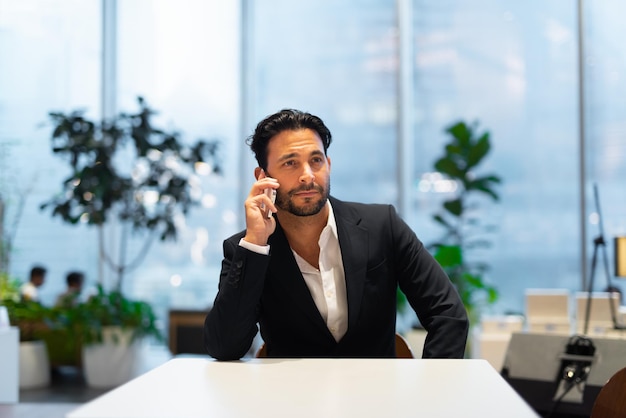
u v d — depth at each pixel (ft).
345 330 5.87
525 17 22.35
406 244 6.00
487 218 22.13
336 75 23.34
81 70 24.56
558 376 8.15
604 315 12.64
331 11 23.45
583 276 21.49
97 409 3.51
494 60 22.49
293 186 5.37
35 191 24.32
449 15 22.81
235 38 24.04
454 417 3.34
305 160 5.38
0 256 21.93
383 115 23.03
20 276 24.14
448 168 20.13
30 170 24.40
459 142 20.02
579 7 21.85
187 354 19.79
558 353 8.27
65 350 20.38
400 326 20.22
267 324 5.94
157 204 19.86
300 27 23.63
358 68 23.22
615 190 21.52
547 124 22.06
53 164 24.36
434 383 4.10
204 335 5.32
